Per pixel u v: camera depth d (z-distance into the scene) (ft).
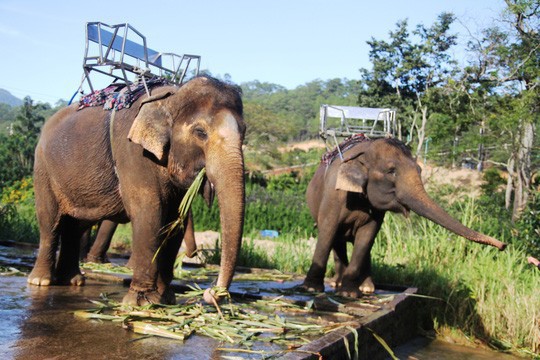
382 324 19.45
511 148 78.02
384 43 101.04
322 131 30.07
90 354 12.58
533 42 71.61
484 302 27.02
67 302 17.95
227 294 14.37
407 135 100.37
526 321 25.48
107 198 18.52
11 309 16.46
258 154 165.17
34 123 184.55
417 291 27.17
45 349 12.75
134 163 16.84
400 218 38.88
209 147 15.43
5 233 41.42
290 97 453.99
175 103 16.16
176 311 16.22
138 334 14.49
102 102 19.17
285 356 12.48
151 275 16.97
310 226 80.74
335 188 24.23
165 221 17.34
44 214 20.52
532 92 68.13
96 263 27.89
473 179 108.99
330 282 28.68
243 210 14.78
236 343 14.21
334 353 14.32
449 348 24.50
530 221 35.60
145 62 19.65
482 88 77.97
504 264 31.63
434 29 95.61
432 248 33.50
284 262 36.06
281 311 19.79
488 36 76.89
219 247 35.91
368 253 26.21
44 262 20.93
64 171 19.35
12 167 131.34
